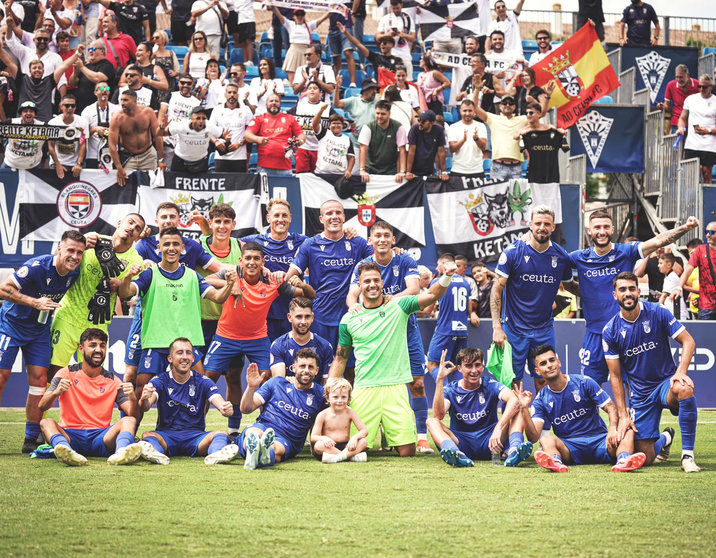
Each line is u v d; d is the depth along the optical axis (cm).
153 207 1159
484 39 1666
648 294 1240
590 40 1503
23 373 1042
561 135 1245
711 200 1380
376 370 732
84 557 358
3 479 559
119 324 1061
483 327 1100
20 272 692
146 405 688
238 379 796
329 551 369
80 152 1153
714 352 1116
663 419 1027
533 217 780
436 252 1216
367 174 1205
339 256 846
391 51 1559
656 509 465
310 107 1307
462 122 1295
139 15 1552
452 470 626
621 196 1636
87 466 625
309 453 744
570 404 673
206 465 639
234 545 379
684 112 1453
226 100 1272
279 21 1659
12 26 1369
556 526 421
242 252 766
